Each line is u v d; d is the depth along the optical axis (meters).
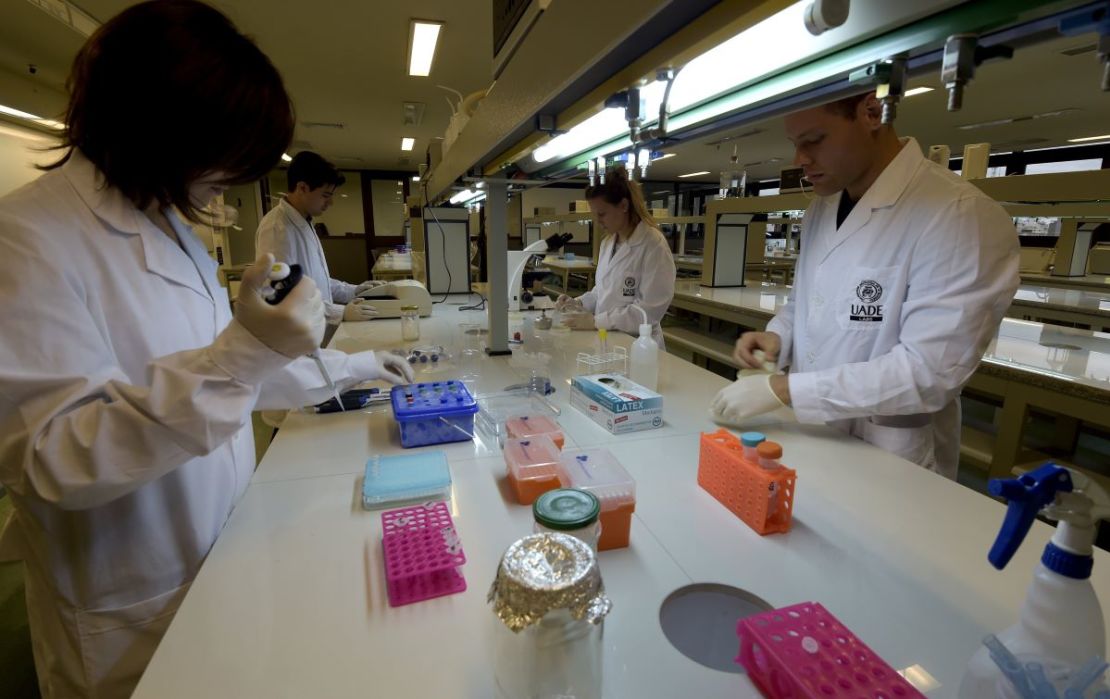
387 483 0.92
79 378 0.68
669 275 2.45
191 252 0.96
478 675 0.57
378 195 11.53
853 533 0.83
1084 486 0.47
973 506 0.91
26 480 0.65
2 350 0.64
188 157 0.73
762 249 4.98
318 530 0.83
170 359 0.71
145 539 0.85
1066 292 3.96
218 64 0.68
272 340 0.72
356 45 4.29
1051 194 1.85
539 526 0.65
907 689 0.49
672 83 0.79
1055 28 0.48
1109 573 0.70
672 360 1.88
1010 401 1.97
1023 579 0.72
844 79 0.70
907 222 1.19
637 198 2.49
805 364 1.46
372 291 2.84
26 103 4.29
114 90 0.68
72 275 0.72
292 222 2.61
